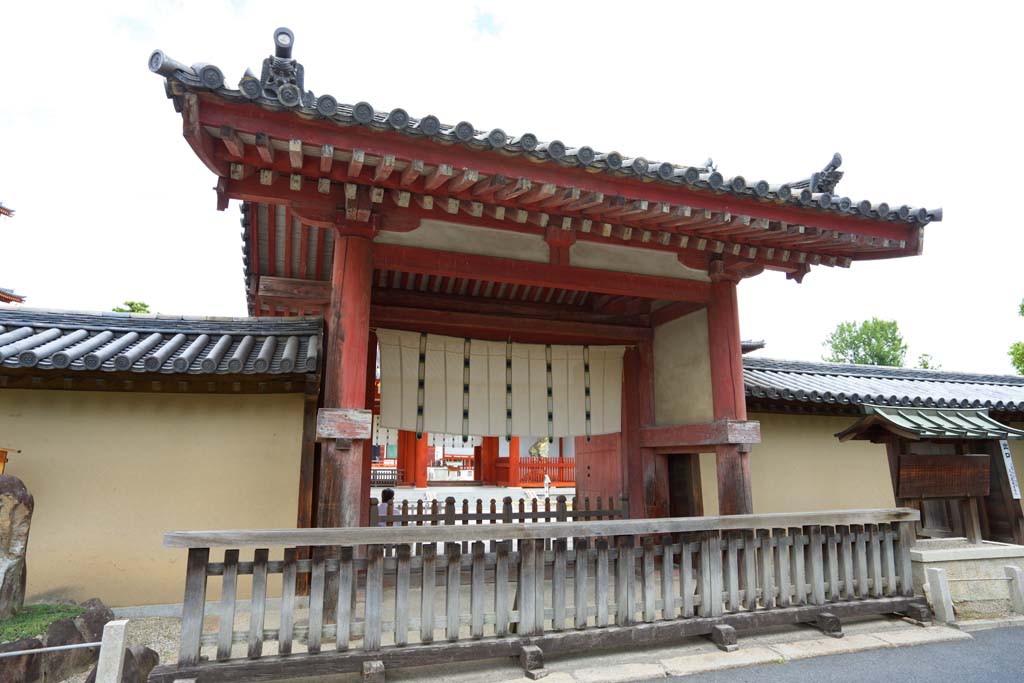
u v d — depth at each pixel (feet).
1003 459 20.99
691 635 15.52
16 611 14.74
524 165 14.78
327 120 12.92
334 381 15.79
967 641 16.26
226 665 12.17
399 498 62.69
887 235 18.66
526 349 25.76
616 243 19.39
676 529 15.62
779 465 28.35
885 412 20.27
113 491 19.69
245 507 20.31
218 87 11.89
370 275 16.80
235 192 15.33
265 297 25.76
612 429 26.22
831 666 14.46
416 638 15.30
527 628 14.17
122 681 12.67
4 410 19.22
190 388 20.49
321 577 13.05
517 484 77.05
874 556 18.16
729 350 20.70
